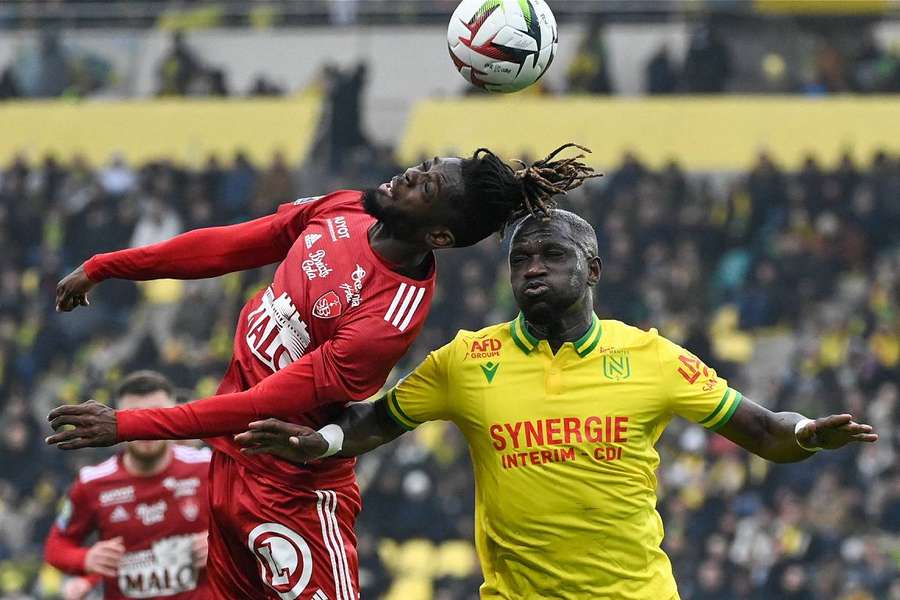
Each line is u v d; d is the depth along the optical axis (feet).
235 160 241.96
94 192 244.42
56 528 99.04
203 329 218.59
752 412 64.18
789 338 217.97
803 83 266.36
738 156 257.14
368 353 62.28
